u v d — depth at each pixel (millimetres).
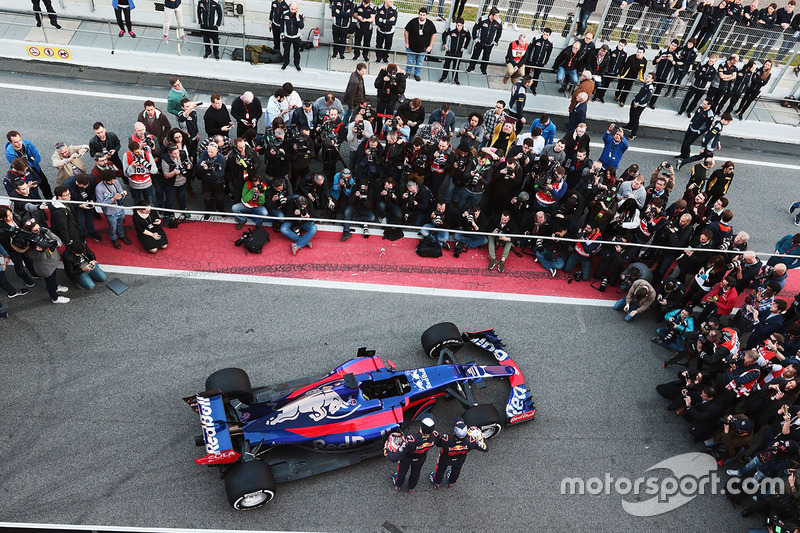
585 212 13672
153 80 15469
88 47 15258
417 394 9164
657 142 16688
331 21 16750
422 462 8148
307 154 12102
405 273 11875
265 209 11883
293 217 11664
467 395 9484
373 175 12289
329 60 16516
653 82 16422
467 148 12625
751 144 17344
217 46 15570
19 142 10523
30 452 8453
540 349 10891
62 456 8469
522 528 8547
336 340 10469
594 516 8797
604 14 16797
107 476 8352
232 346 10117
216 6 14961
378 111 14266
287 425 8453
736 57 15852
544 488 9008
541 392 10203
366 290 11406
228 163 11711
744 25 17719
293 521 8219
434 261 12227
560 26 17141
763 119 17703
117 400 9172
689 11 17484
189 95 15148
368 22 15711
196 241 11789
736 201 15109
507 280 12102
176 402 9273
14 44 15062
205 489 8398
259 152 12930
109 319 10227
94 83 15031
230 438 8188
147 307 10492
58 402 9039
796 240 12109
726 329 10164
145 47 15633
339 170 13836
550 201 12125
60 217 9719
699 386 9680
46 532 7758
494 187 12250
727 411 9727
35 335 9828
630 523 8789
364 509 8453
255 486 7820
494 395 10125
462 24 15625
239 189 12305
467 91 16531
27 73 14953
